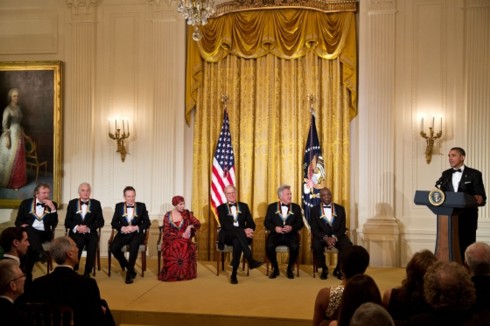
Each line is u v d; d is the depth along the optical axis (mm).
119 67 7453
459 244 5281
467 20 6785
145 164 7395
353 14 7070
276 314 4660
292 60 7133
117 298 5238
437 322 2305
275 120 7195
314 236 6234
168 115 7355
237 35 7172
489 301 2576
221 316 4660
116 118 7406
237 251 6020
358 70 7145
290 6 7031
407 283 2799
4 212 7629
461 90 6785
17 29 7652
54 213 6379
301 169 7148
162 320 4754
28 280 5781
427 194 5141
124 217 6344
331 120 7125
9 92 7566
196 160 7371
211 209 7176
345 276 2875
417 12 6898
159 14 7395
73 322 3057
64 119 7574
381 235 6812
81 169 7473
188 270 6098
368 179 6934
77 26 7508
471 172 5539
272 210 6453
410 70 6902
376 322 1826
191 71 7344
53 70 7484
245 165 7246
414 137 6875
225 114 7219
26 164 7539
